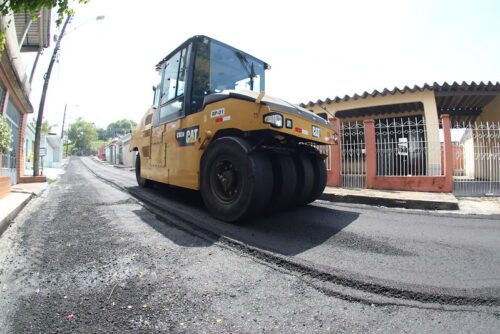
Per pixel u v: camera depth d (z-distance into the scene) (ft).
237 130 13.03
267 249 9.25
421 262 8.45
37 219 14.39
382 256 8.89
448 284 7.02
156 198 19.02
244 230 11.48
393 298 6.43
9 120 31.17
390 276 7.41
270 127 11.37
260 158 12.12
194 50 16.02
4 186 21.03
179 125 16.58
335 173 26.99
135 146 26.27
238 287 6.87
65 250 9.48
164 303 6.15
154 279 7.28
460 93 28.58
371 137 25.36
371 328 5.34
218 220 13.02
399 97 30.01
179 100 16.87
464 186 23.27
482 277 7.47
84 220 13.56
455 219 14.33
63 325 5.42
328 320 5.57
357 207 17.66
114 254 9.00
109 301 6.25
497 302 6.28
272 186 12.26
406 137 24.76
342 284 7.07
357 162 26.11
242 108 12.39
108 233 11.29
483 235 11.43
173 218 13.53
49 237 10.95
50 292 6.70
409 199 19.02
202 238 10.60
